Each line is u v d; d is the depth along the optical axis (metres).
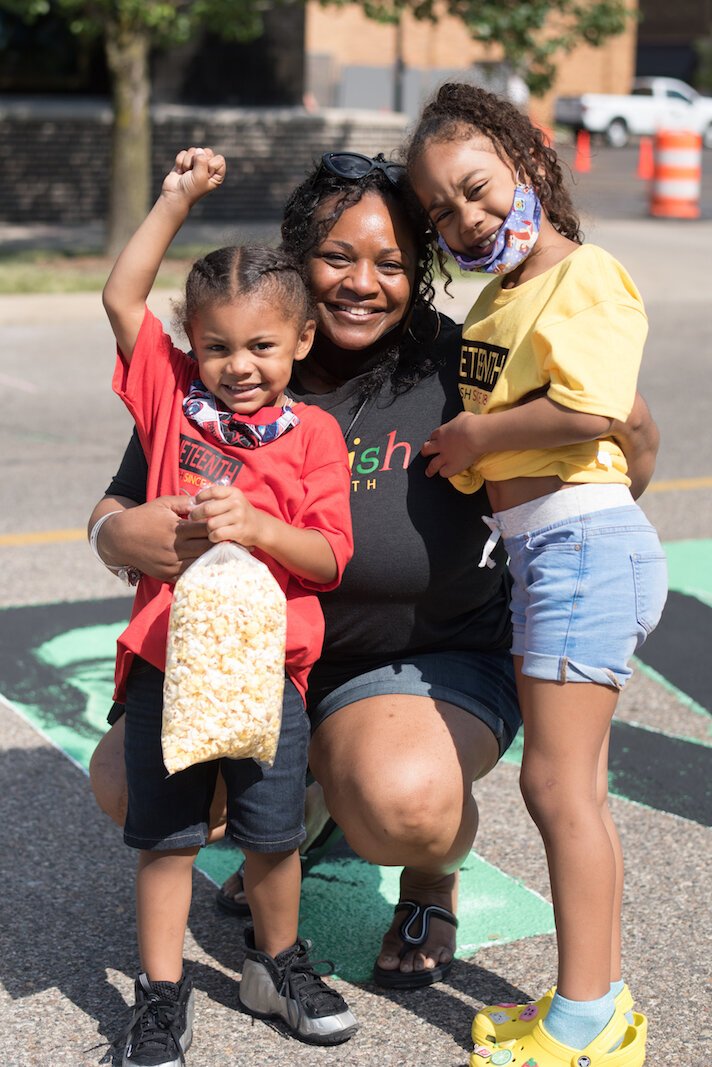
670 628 5.27
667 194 19.98
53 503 6.75
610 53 38.84
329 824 3.20
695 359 10.98
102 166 17.34
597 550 2.59
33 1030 2.79
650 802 3.84
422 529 2.89
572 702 2.58
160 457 2.71
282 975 2.77
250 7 13.30
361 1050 2.73
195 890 3.37
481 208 2.68
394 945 2.98
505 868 3.48
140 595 2.75
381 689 2.90
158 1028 2.62
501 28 13.07
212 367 2.63
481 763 2.85
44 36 17.27
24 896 3.30
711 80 48.09
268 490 2.67
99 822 3.68
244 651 2.45
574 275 2.59
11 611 5.26
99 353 10.75
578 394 2.50
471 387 2.82
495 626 3.11
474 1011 2.87
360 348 2.98
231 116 17.41
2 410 8.80
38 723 4.29
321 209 2.89
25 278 13.05
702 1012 2.87
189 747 2.44
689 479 7.48
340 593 2.90
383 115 18.81
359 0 13.40
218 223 17.31
